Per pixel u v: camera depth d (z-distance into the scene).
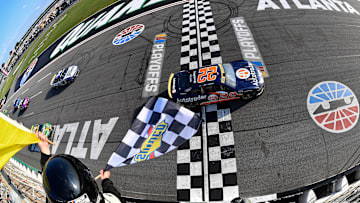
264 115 8.23
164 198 7.54
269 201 6.70
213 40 11.96
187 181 7.60
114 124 10.41
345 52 9.63
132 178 8.29
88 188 1.53
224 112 8.71
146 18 16.89
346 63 9.23
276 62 9.79
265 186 6.90
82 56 16.86
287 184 6.82
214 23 13.16
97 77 13.62
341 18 11.48
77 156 10.06
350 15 11.80
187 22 14.13
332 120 7.71
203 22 13.55
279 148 7.41
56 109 13.67
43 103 15.44
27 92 19.09
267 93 8.77
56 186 1.44
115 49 15.08
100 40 17.44
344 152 7.12
